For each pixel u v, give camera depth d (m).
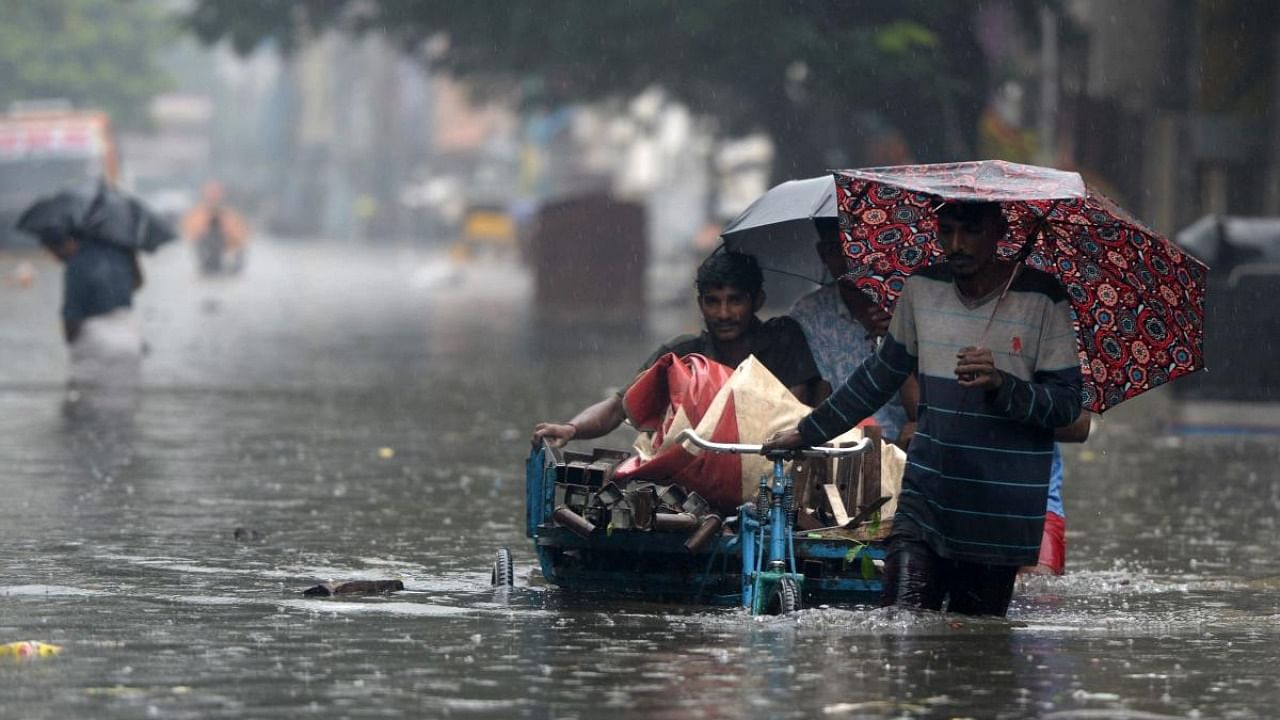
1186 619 21.41
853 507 21.75
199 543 26.77
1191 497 35.66
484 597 22.11
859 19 90.69
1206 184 97.31
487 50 113.56
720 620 20.19
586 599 22.02
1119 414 54.88
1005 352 19.81
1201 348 20.77
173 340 79.50
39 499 31.20
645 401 22.30
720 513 21.75
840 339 24.25
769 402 21.47
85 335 54.78
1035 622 20.73
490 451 41.06
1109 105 96.12
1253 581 25.14
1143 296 20.64
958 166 21.00
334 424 46.31
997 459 19.89
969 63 92.12
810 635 19.17
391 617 20.30
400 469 37.25
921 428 20.27
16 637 18.73
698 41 94.19
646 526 20.97
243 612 20.56
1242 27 95.50
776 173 109.88
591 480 21.83
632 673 17.03
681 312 118.94
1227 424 49.81
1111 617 21.61
